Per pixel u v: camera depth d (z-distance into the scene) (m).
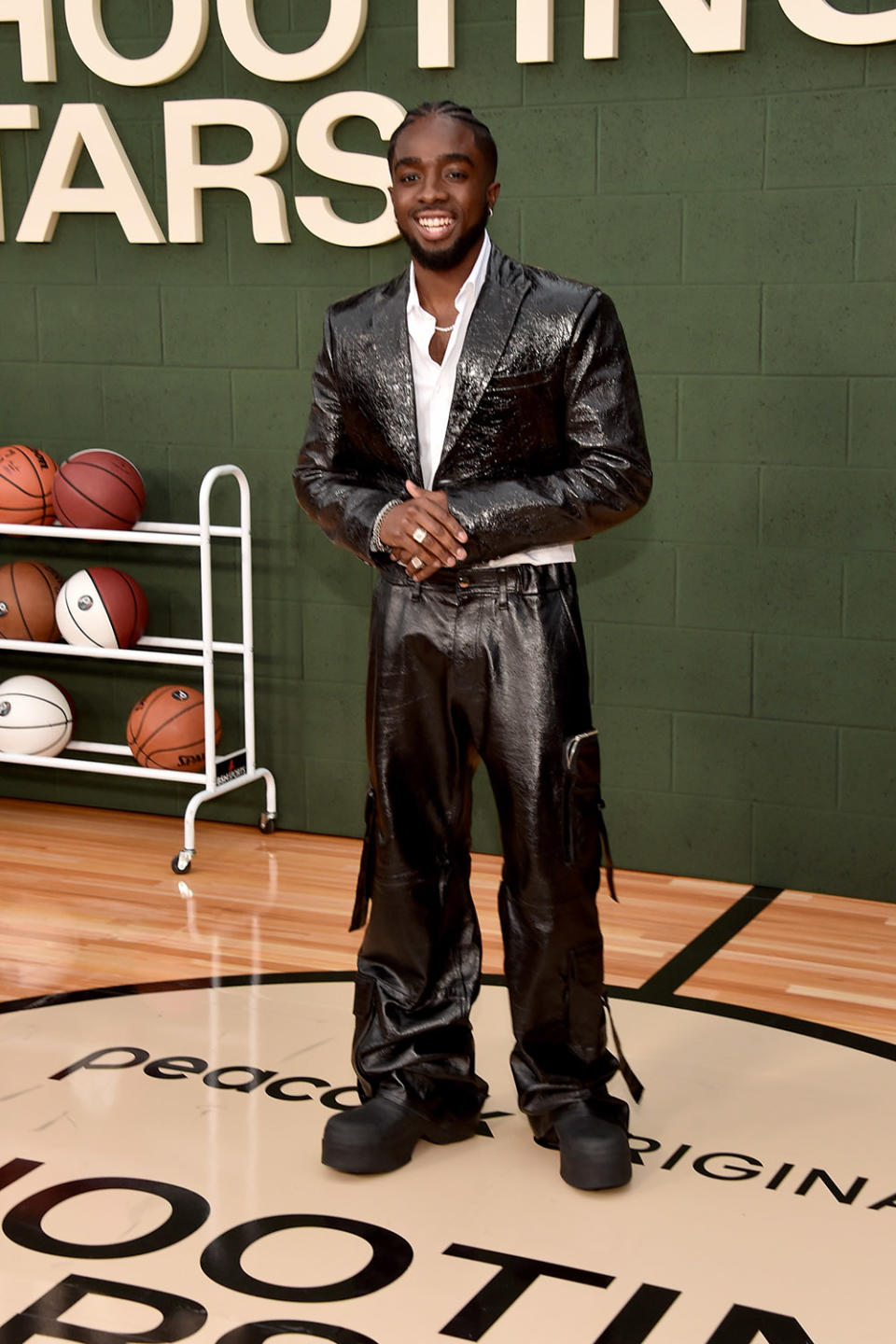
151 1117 2.61
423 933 2.39
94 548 4.58
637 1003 3.13
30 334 4.54
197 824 4.55
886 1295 2.06
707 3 3.63
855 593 3.75
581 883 2.29
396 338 2.25
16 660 4.70
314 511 2.38
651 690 3.99
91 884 3.96
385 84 4.04
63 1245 2.18
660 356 3.85
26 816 4.62
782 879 3.94
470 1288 2.07
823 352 3.70
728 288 3.76
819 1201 2.32
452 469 2.25
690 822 4.01
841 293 3.66
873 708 3.78
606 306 2.21
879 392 3.66
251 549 4.38
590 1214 2.27
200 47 4.19
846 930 3.62
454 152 2.11
